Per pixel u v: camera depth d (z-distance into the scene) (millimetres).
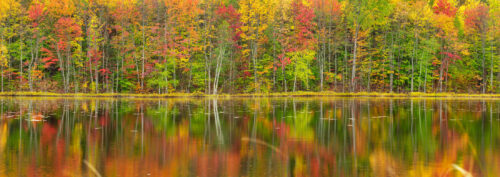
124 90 53344
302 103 35531
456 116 23109
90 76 55438
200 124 19078
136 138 14852
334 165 10461
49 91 51125
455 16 61000
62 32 49312
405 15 54656
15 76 54469
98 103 35031
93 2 52156
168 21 51281
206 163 10680
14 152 12078
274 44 53344
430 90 57656
